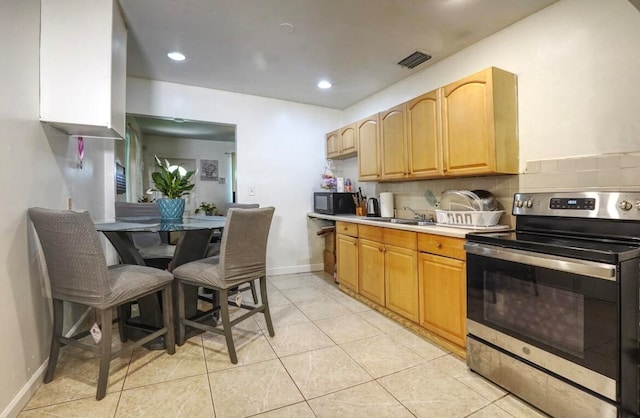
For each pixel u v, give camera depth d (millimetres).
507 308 1639
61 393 1617
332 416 1470
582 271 1319
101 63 1856
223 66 3053
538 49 2133
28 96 1622
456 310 2002
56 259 1635
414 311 2354
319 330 2406
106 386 1594
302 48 2672
